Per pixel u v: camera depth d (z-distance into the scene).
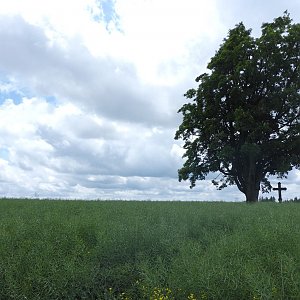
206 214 11.62
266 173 35.72
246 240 6.79
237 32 35.94
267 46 33.06
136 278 6.39
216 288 5.11
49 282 5.91
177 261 6.12
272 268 5.57
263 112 32.47
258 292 4.77
